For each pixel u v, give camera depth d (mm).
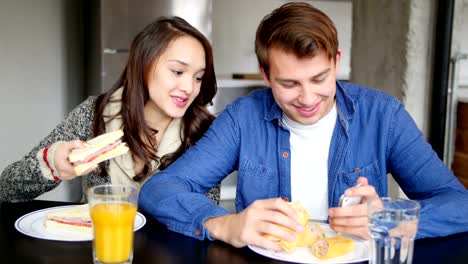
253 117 1510
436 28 2674
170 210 1205
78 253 1060
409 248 912
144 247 1095
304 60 1169
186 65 1526
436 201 1195
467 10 2709
